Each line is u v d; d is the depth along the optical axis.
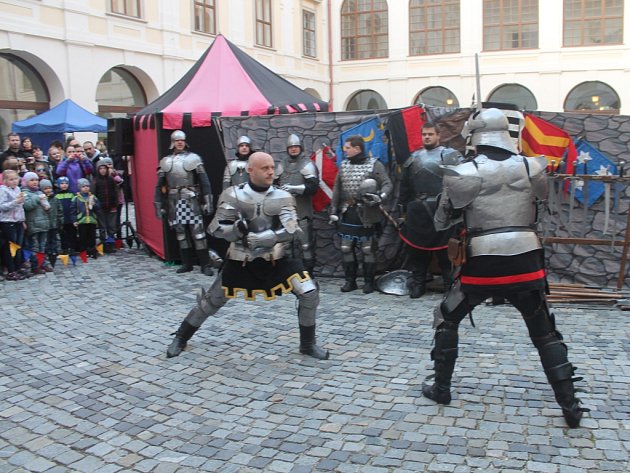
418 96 25.91
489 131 3.46
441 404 3.69
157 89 17.72
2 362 4.57
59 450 3.29
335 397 3.84
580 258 6.20
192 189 7.31
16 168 7.58
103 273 7.57
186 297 6.36
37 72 14.88
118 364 4.48
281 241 4.23
